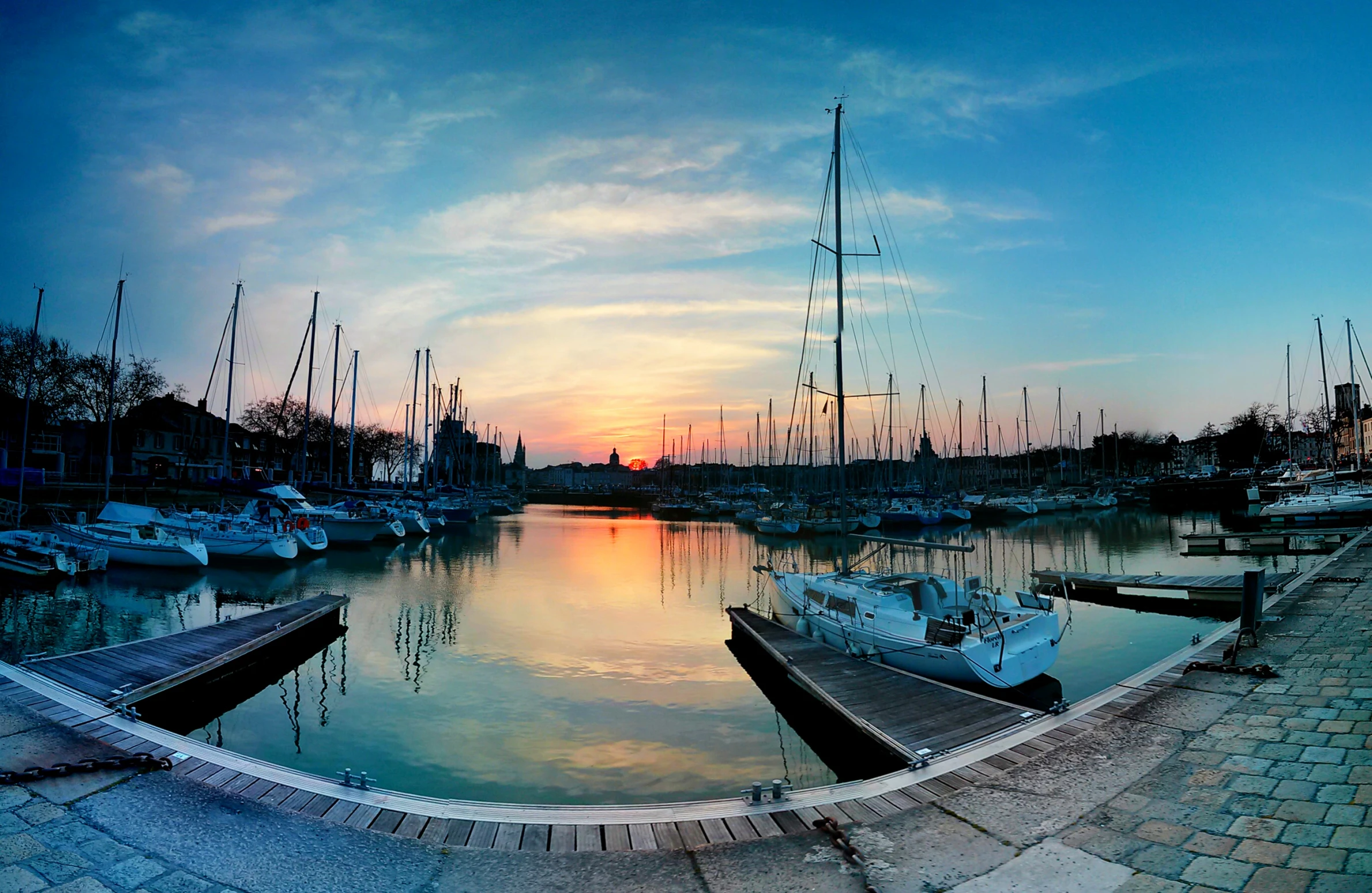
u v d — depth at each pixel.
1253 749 7.99
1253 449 103.94
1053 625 16.91
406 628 23.73
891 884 5.67
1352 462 69.12
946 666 15.27
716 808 7.42
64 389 61.53
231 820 6.82
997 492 96.00
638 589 33.03
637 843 6.82
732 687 17.20
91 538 33.31
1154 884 5.51
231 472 83.38
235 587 30.33
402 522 51.38
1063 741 8.70
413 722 14.66
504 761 12.64
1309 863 5.65
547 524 79.81
